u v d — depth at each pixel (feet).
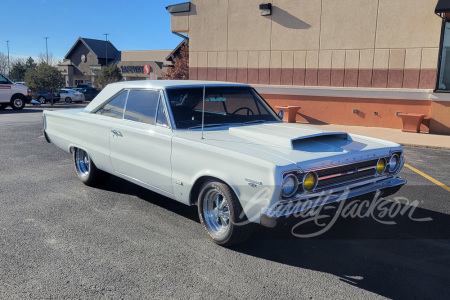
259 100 18.38
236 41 53.31
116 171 17.98
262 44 51.49
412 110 43.27
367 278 11.83
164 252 13.33
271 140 13.75
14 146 31.68
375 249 13.80
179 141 14.34
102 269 12.12
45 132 23.40
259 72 52.26
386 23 43.52
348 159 13.05
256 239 14.56
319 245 14.10
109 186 20.92
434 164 27.50
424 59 42.04
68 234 14.65
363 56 45.34
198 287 11.21
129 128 16.56
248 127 15.58
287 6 49.06
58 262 12.51
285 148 13.20
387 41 43.73
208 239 14.39
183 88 16.40
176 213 17.03
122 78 166.20
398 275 12.01
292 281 11.60
